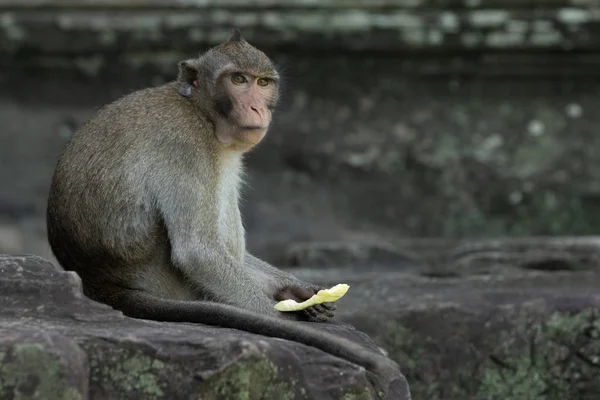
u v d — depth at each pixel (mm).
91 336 6988
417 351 10578
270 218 19797
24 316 7387
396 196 20344
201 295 8625
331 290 8438
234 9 20141
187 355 6949
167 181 8422
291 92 20641
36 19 20031
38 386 6555
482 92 20641
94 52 20312
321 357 7238
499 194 20281
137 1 20188
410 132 20594
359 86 20719
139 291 8508
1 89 20438
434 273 13367
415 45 20172
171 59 20469
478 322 10586
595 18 19969
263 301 8406
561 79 20531
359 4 20141
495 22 19969
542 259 13570
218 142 8719
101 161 8445
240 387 6875
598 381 10414
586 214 20188
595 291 10922
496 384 10516
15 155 20141
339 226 19953
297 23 20078
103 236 8406
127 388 6918
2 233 18688
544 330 10508
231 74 8688
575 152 20375
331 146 20516
